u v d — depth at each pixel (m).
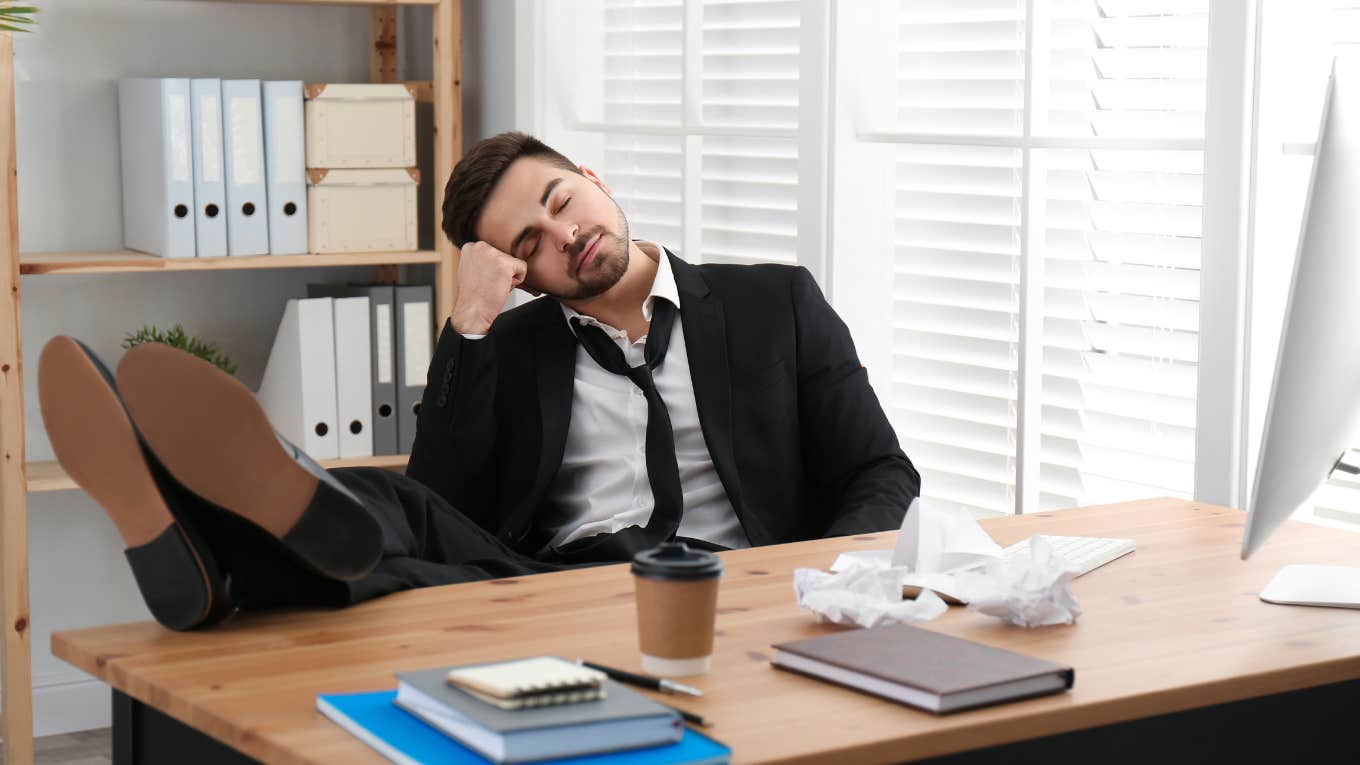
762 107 3.06
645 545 2.16
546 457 2.23
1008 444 2.72
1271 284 2.26
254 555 1.50
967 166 2.75
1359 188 1.39
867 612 1.43
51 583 3.46
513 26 3.54
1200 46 2.35
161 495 1.41
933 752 1.13
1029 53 2.58
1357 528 2.24
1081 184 2.55
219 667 1.32
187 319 3.58
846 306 2.90
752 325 2.31
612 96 3.51
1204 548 1.83
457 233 2.30
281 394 3.46
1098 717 1.21
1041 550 1.52
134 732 1.38
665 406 2.23
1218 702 1.29
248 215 3.31
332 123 3.38
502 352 2.29
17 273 2.97
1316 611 1.53
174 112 3.20
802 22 2.87
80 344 1.42
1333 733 1.45
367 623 1.47
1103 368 2.54
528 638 1.41
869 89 2.88
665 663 1.27
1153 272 2.45
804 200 2.90
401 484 1.92
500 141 2.27
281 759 1.10
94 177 3.44
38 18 3.35
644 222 3.45
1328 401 1.47
